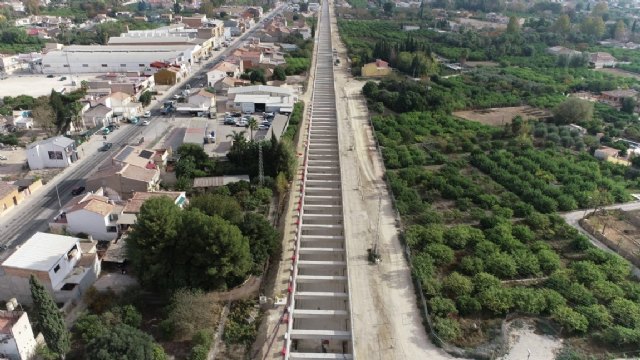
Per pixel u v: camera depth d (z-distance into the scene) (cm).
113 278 7694
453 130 14200
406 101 15712
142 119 14838
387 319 6875
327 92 18000
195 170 10956
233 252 7256
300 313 7138
